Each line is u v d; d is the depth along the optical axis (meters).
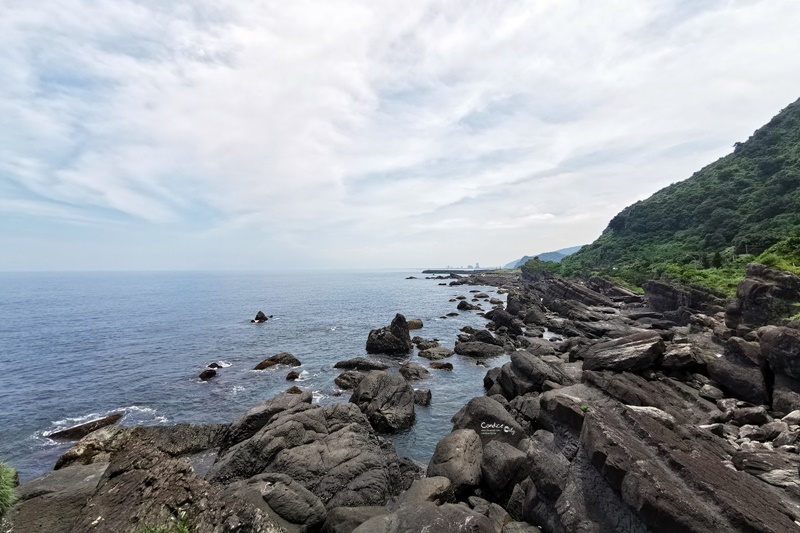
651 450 13.97
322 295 152.62
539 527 15.03
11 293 170.88
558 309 86.94
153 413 33.31
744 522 10.69
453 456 20.08
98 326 78.19
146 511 11.68
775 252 50.25
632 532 12.09
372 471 19.98
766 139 148.25
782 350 25.12
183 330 72.94
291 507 16.03
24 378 43.47
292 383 40.81
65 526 13.14
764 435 20.73
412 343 60.25
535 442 17.28
